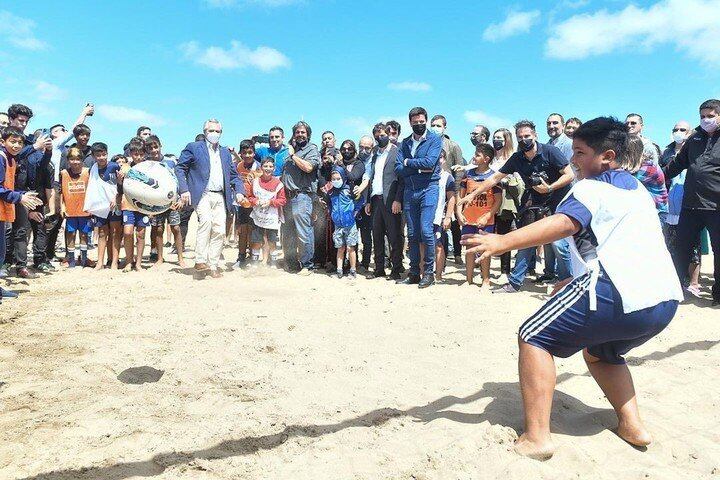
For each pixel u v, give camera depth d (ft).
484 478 8.19
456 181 25.81
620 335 8.39
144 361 13.73
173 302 20.61
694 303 21.48
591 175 9.25
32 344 14.99
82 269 27.89
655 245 8.41
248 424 10.08
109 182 27.09
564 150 24.52
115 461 8.69
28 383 12.16
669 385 12.20
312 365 13.55
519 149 21.77
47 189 26.61
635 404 9.50
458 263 32.07
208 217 25.95
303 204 27.68
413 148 24.09
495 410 10.71
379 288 24.08
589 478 8.20
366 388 12.03
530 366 8.70
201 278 25.98
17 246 24.82
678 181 25.16
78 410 10.74
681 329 17.42
